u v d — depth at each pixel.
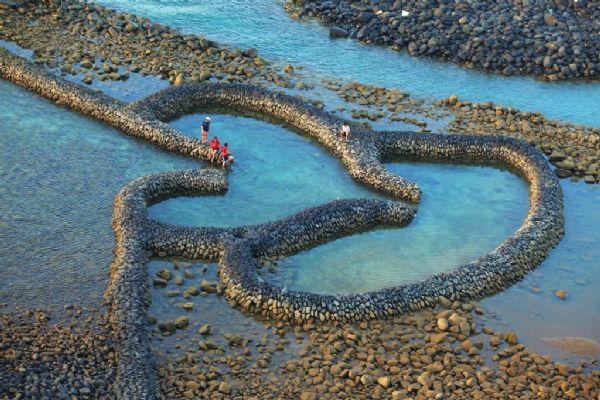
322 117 56.38
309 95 61.75
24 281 37.47
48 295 36.59
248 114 58.78
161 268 40.06
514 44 71.62
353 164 51.28
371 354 34.75
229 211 46.12
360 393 32.47
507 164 54.75
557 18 77.31
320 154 53.94
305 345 35.28
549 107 63.97
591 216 48.59
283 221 43.41
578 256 44.34
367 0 81.00
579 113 63.28
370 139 54.19
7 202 43.84
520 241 43.44
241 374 33.12
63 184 46.41
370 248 44.03
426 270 42.22
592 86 68.88
